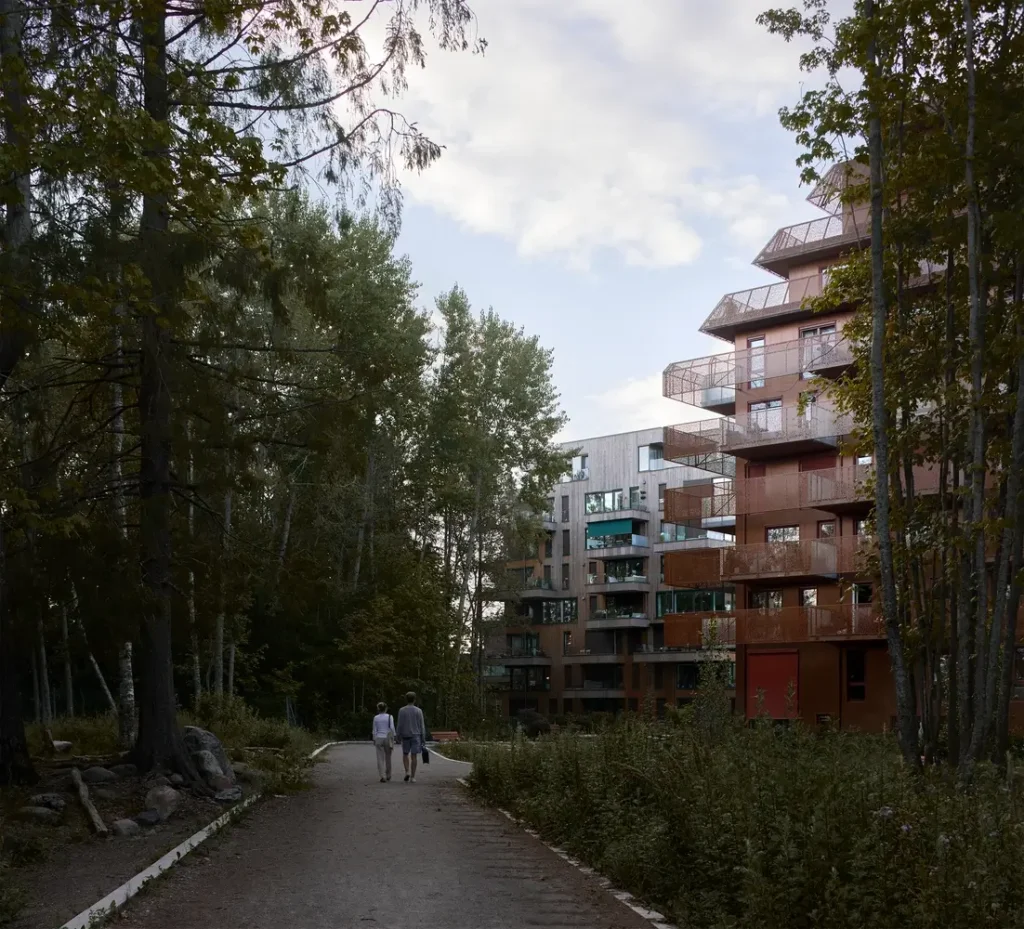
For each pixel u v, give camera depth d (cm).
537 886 1002
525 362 5622
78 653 1592
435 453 5356
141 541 1620
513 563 8131
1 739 1598
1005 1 1324
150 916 848
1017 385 1336
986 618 1241
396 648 4847
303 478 4134
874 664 3597
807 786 873
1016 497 1216
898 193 1436
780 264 4016
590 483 7925
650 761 1190
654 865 953
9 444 1481
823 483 3616
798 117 1406
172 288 1431
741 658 3891
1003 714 1233
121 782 1595
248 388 1727
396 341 4388
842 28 1394
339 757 3181
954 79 1361
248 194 1208
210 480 1691
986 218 1329
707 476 7312
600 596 7706
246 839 1316
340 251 4331
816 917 723
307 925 812
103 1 1170
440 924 820
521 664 7788
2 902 814
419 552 5316
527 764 1691
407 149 1588
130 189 1220
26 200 1278
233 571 1814
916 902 676
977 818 749
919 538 1388
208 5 1305
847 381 1538
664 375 4175
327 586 1916
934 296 1457
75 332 1294
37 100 1132
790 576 3747
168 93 1421
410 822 1508
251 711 3672
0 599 1462
